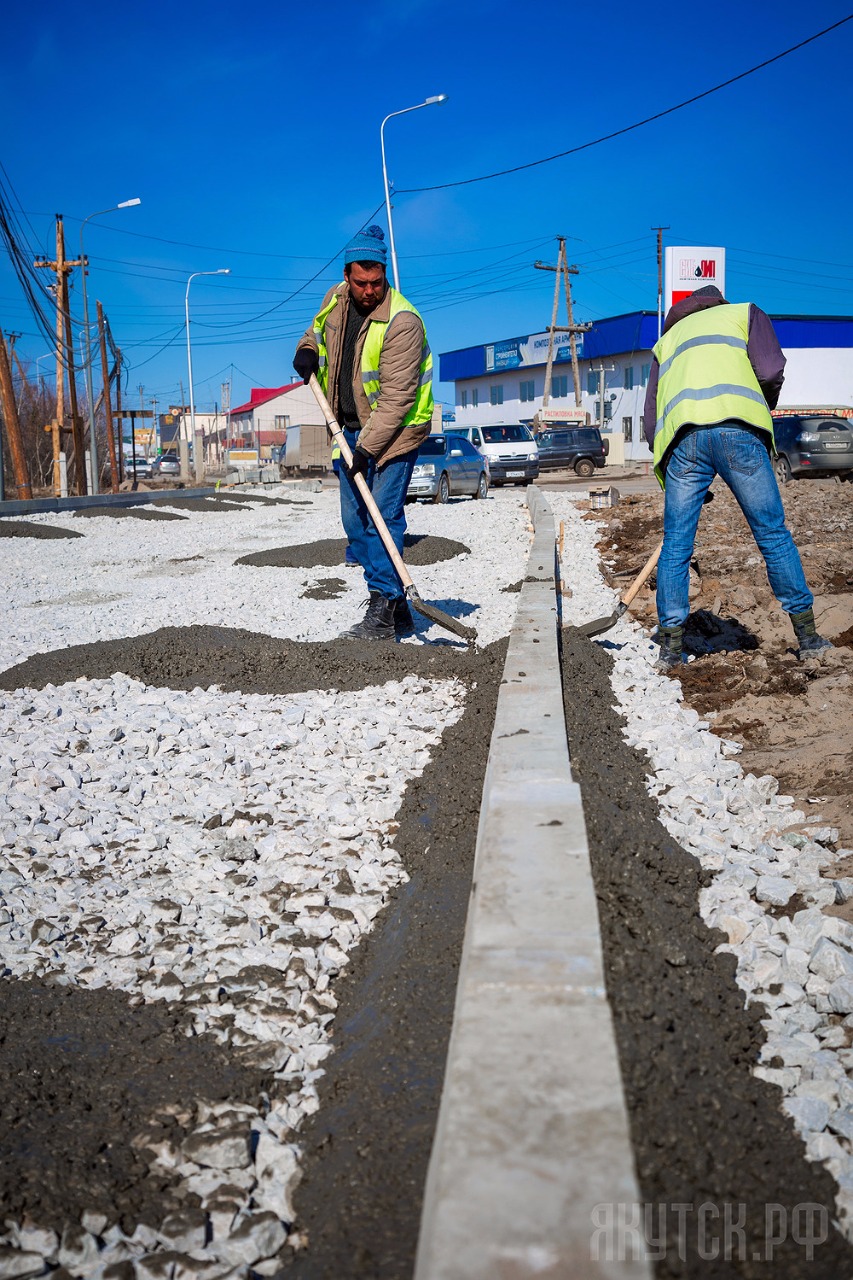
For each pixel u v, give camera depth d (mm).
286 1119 2312
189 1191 2102
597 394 62469
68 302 31625
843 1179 1875
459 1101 1554
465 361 75688
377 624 6754
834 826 3746
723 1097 2004
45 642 7758
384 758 4656
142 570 12859
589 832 3004
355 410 6418
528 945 1984
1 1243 1959
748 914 2973
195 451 45438
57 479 32938
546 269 54094
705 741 4676
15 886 3570
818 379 57281
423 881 3445
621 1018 2105
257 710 5480
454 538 14211
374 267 5949
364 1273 1787
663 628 6051
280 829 3965
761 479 5551
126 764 4684
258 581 11055
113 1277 1862
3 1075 2492
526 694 4078
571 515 16641
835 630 6457
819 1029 2496
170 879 3619
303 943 3119
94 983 2953
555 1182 1385
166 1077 2475
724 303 5934
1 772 4641
